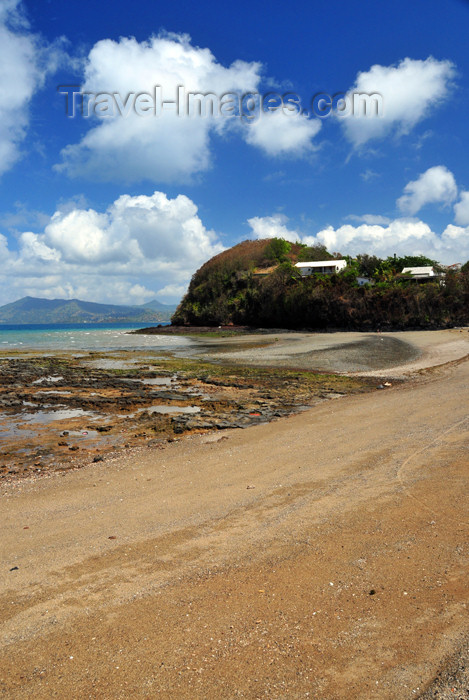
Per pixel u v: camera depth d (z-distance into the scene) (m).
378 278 79.19
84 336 71.25
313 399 17.36
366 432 10.25
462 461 7.39
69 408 17.27
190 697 2.77
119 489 7.52
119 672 3.03
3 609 3.92
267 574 4.30
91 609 3.85
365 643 3.19
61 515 6.37
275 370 26.94
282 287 77.62
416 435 9.44
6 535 5.71
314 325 72.75
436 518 5.29
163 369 28.64
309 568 4.36
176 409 16.72
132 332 84.69
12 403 18.06
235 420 13.98
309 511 5.89
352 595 3.82
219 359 34.00
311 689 2.79
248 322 82.81
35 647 3.35
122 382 23.42
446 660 2.95
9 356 38.56
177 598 3.95
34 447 11.94
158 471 8.55
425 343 39.66
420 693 2.70
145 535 5.45
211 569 4.47
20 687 2.93
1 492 7.82
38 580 4.43
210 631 3.43
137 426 14.09
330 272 84.62
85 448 11.66
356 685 2.80
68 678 2.99
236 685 2.85
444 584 3.88
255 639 3.30
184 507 6.39
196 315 90.06
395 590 3.85
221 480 7.64
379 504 5.92
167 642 3.33
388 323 65.56
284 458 8.75
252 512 6.02
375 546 4.72
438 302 63.62
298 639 3.28
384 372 24.50
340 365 28.30
